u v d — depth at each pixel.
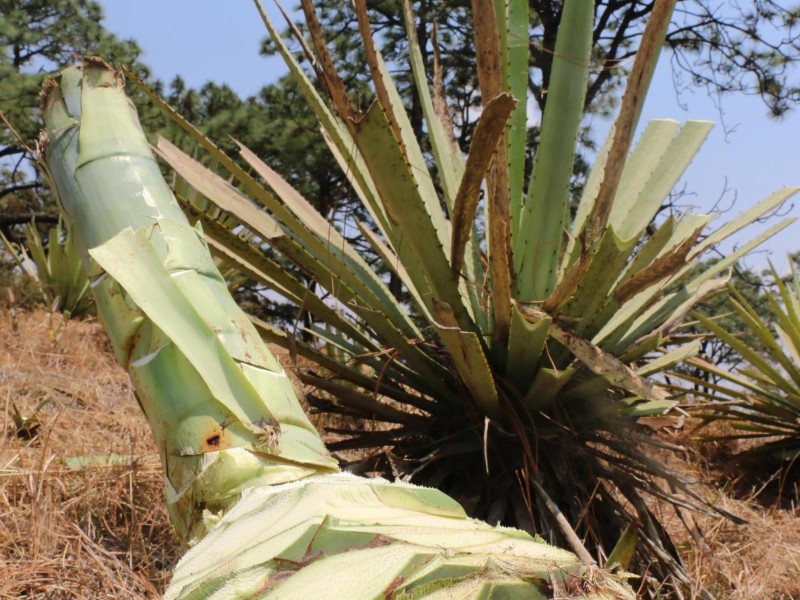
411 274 2.16
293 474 0.94
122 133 1.12
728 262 2.51
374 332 2.41
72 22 17.91
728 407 4.50
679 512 2.40
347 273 2.27
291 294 2.27
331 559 0.71
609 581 0.66
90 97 1.13
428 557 0.68
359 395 2.24
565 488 2.07
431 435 2.32
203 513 0.91
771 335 4.66
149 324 0.99
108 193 1.07
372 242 2.55
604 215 1.92
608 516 2.15
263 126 12.97
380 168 1.67
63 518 1.94
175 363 0.97
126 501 2.17
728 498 3.64
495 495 2.14
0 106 14.66
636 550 2.12
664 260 1.80
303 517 0.81
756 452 4.62
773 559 2.65
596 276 1.91
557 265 2.26
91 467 2.29
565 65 2.24
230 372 0.97
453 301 1.98
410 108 13.11
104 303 1.02
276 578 0.72
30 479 2.01
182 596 0.76
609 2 10.00
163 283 0.99
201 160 7.15
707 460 4.77
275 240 2.07
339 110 1.62
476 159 1.55
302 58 7.75
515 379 2.11
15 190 18.05
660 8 1.71
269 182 2.51
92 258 1.01
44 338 4.94
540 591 0.64
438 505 0.85
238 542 0.81
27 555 1.79
